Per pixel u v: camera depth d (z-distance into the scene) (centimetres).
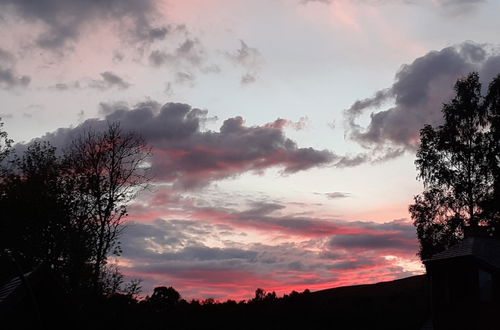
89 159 4781
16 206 4691
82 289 4284
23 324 2773
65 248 4550
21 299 2755
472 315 3059
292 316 8650
